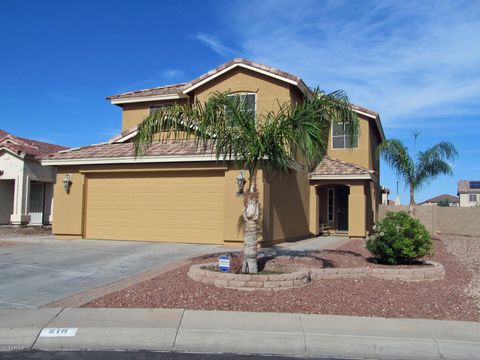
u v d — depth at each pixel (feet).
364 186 71.20
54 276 36.50
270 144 35.14
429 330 24.47
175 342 22.68
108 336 23.06
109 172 58.75
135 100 73.92
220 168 53.42
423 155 73.56
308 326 24.61
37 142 95.96
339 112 35.37
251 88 62.18
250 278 31.55
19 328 23.63
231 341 22.79
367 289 33.01
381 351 22.13
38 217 85.56
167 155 54.65
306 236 70.69
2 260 43.11
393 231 40.65
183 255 45.88
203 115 35.12
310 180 72.54
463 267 45.73
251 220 35.37
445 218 96.02
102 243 54.85
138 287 31.76
